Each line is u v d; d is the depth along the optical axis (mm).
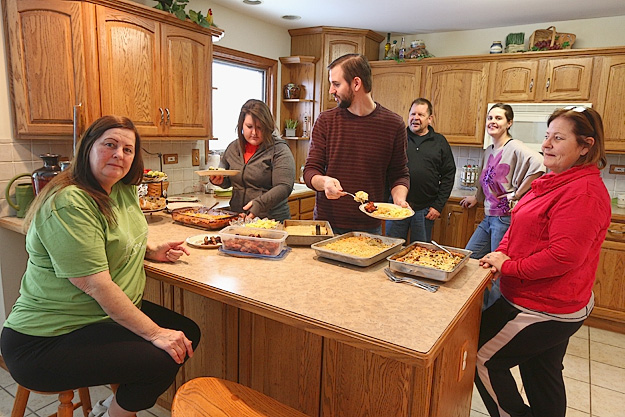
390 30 4320
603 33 3705
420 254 1646
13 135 2367
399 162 2238
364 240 1806
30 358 1249
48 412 2059
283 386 1589
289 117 4629
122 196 1447
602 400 2297
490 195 2998
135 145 1419
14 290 2461
